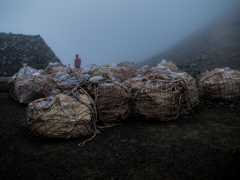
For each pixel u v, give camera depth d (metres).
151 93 3.38
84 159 2.42
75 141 2.88
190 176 2.06
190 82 3.95
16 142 2.87
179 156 2.43
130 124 3.52
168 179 2.03
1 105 4.82
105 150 2.63
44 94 4.52
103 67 5.41
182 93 3.85
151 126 3.40
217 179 1.99
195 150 2.55
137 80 4.25
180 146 2.67
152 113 3.41
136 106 3.54
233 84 4.34
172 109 3.49
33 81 4.52
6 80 6.25
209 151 2.51
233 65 11.59
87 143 2.83
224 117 3.63
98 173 2.15
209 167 2.19
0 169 2.22
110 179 2.05
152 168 2.21
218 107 4.17
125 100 3.52
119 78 5.75
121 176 2.09
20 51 11.51
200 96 5.00
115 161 2.37
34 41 12.27
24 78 4.75
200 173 2.10
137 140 2.89
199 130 3.14
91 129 3.16
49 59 12.39
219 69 5.08
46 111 2.79
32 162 2.36
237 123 3.32
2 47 11.05
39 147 2.71
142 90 3.46
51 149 2.65
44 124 2.74
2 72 10.62
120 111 3.40
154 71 5.57
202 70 11.48
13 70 10.96
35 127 2.76
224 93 4.40
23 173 2.15
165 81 3.57
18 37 11.83
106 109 3.37
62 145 2.76
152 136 3.01
